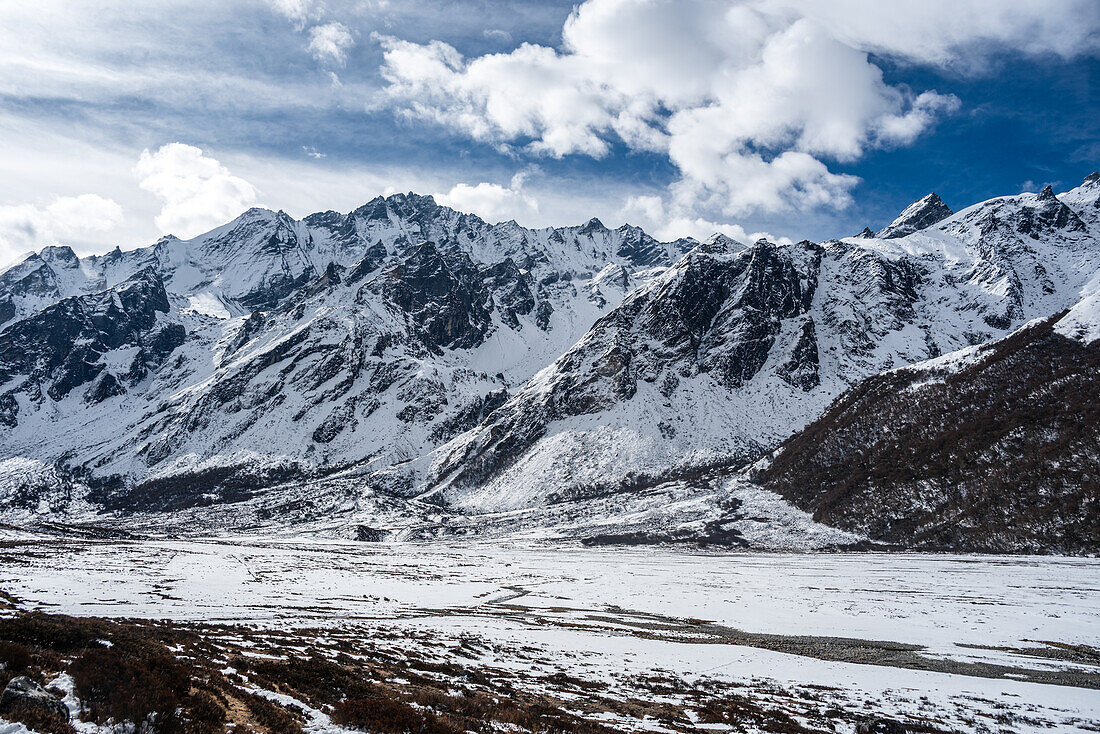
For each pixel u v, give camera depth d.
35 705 19.86
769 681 42.94
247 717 23.11
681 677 42.66
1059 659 52.38
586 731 27.91
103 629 37.72
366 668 35.53
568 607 75.44
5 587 61.59
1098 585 88.75
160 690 22.58
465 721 26.83
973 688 42.94
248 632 46.06
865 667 48.28
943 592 85.88
